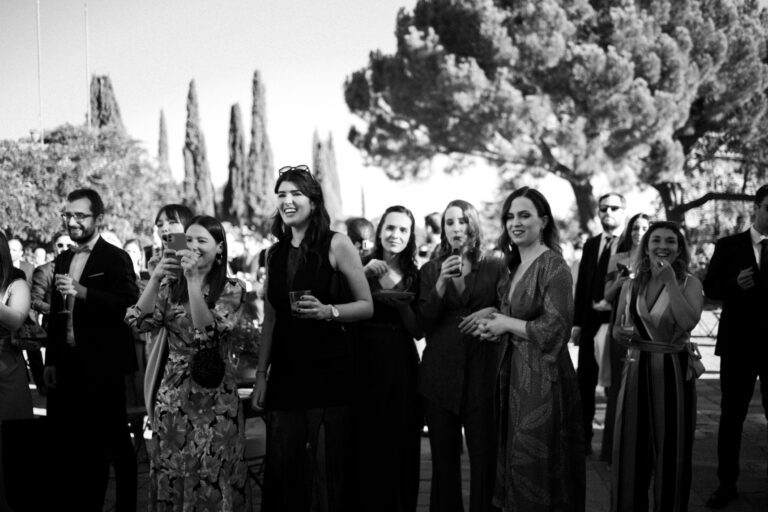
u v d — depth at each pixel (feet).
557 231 13.82
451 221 14.46
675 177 87.76
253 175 207.21
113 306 15.26
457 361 13.94
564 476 12.80
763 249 16.71
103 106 140.67
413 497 14.70
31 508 12.89
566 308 12.94
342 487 13.20
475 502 13.82
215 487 12.53
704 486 17.80
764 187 16.84
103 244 15.87
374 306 14.74
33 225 62.54
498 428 13.32
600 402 27.66
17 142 64.90
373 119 90.63
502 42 76.23
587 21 79.66
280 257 13.64
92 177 69.21
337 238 13.55
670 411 14.28
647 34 76.13
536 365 12.89
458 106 77.51
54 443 13.06
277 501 13.04
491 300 14.17
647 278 14.76
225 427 12.71
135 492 15.24
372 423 14.39
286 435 13.04
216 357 12.63
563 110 80.12
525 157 82.43
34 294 20.01
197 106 206.49
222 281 13.19
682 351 14.46
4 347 14.21
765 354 16.47
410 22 87.86
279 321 13.43
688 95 77.05
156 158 77.97
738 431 16.47
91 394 14.97
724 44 79.82
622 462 14.52
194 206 201.67
